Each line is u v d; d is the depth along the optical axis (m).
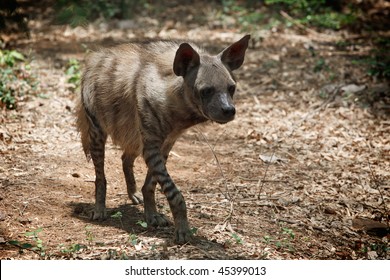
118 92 7.84
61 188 8.78
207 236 7.41
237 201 8.73
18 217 7.74
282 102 13.30
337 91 13.74
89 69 8.33
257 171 10.05
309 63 15.46
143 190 7.84
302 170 10.19
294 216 8.41
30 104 11.69
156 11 19.81
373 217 8.66
